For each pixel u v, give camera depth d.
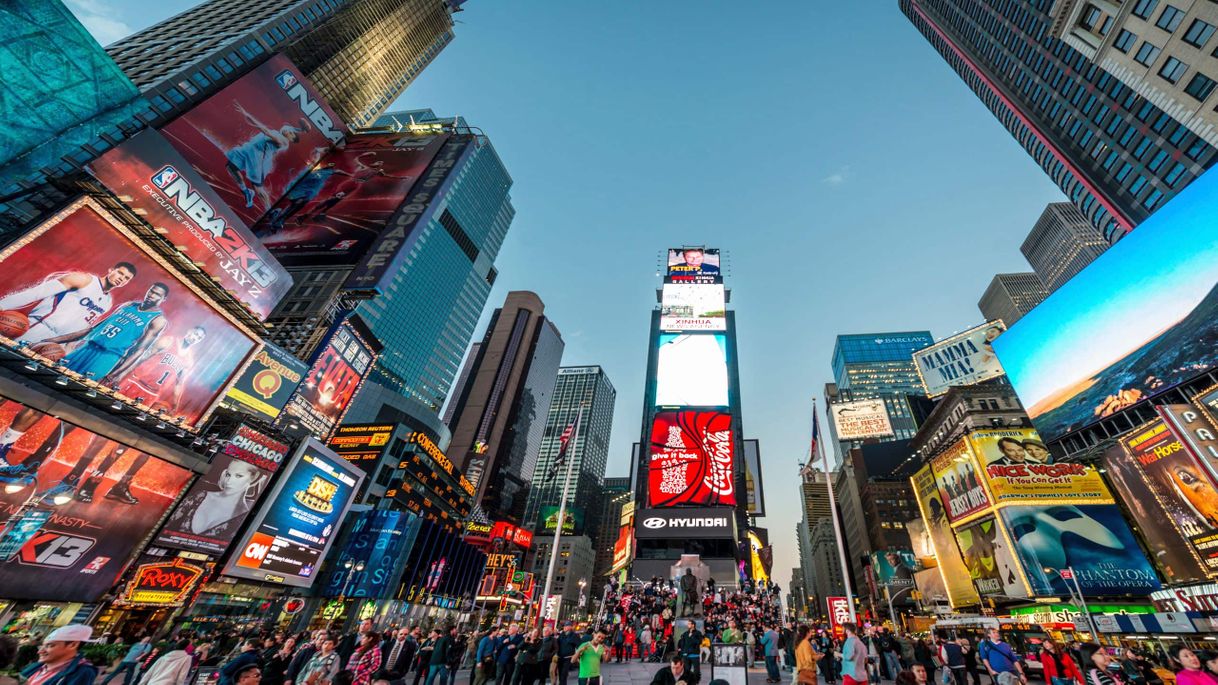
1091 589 51.66
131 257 30.83
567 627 19.05
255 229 79.38
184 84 80.56
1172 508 50.69
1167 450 51.53
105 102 41.72
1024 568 56.53
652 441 60.47
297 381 55.12
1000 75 138.25
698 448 59.41
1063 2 80.31
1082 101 111.00
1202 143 87.31
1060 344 73.00
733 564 50.66
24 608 27.16
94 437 29.47
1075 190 120.31
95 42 41.56
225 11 118.50
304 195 85.31
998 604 62.31
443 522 98.75
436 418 147.50
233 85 76.94
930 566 78.00
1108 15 73.56
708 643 20.80
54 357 27.38
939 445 89.00
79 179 28.89
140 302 31.34
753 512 129.75
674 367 68.06
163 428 33.12
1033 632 51.12
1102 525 55.62
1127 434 56.12
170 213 35.56
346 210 83.50
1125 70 72.56
